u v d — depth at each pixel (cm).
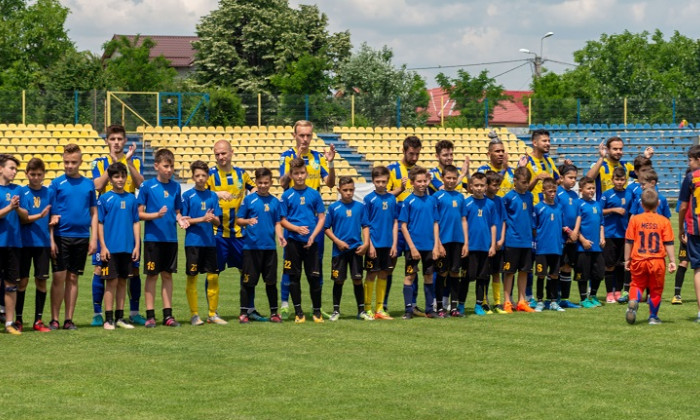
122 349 848
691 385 693
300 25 6038
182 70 7931
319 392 670
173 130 3419
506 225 1130
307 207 1045
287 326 1004
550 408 623
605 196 1243
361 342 887
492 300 1252
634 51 6650
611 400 645
